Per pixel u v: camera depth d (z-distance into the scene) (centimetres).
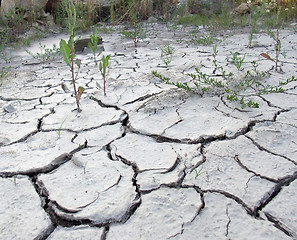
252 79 321
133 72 386
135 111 264
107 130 239
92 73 395
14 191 175
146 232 144
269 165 184
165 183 174
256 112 251
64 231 148
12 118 268
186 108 265
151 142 219
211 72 361
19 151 214
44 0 750
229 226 144
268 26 685
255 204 156
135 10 825
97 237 143
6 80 384
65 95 319
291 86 304
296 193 162
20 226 151
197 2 927
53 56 500
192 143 214
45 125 252
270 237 137
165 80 332
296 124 229
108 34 705
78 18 773
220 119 242
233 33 640
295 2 768
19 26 681
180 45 545
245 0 888
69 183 179
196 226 145
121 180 180
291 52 451
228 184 171
